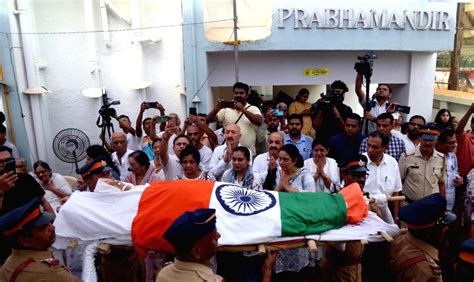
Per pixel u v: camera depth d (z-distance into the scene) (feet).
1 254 9.61
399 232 9.52
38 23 25.21
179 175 14.14
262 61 24.43
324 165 13.71
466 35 36.45
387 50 24.44
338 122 17.01
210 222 6.53
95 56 25.85
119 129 26.89
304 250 11.68
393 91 27.61
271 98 36.68
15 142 23.95
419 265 7.91
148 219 9.51
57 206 13.29
